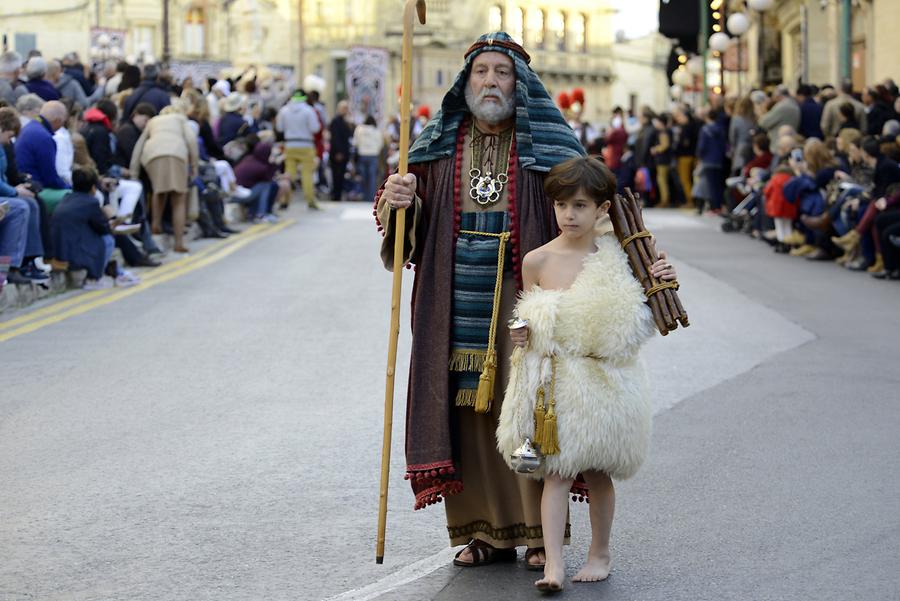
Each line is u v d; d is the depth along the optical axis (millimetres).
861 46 35688
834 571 6793
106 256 17469
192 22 80188
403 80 6852
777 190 22188
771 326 14844
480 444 6945
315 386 11547
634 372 6480
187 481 8609
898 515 7758
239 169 28016
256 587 6695
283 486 8516
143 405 10789
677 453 9266
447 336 6848
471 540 7039
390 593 6539
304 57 91750
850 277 19188
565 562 7012
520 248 6824
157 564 7051
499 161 6965
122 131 21297
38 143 17203
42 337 13906
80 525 7711
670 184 35750
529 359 6438
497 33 6945
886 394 11211
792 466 8891
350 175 40719
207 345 13492
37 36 68250
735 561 6980
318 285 18016
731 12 49438
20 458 9180
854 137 21500
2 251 15156
